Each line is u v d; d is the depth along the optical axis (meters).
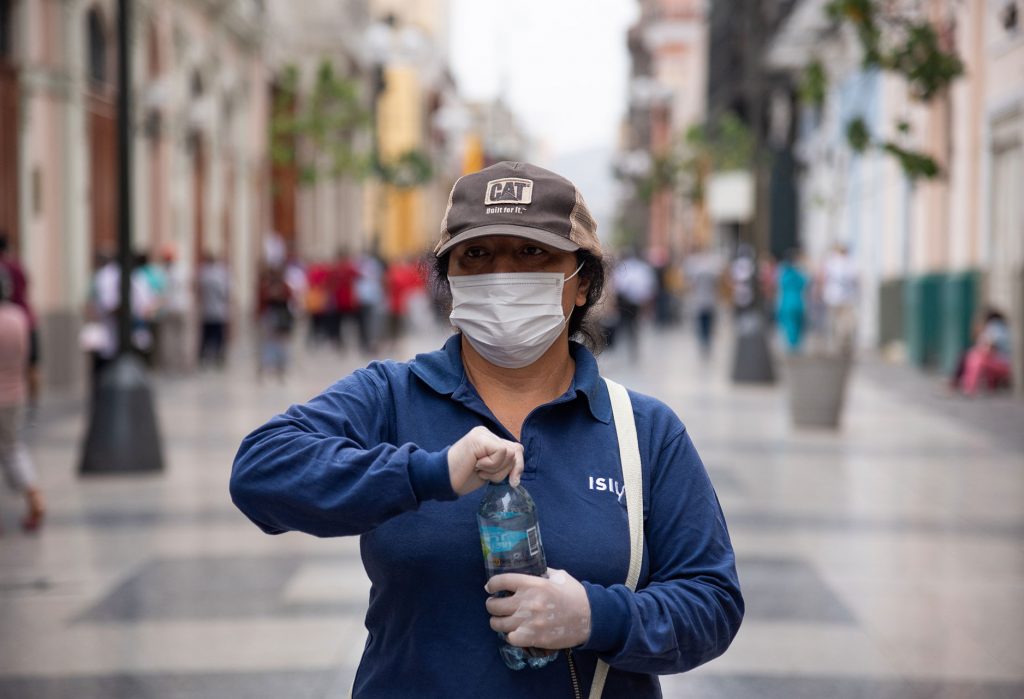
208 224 27.62
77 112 18.88
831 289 24.03
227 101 30.28
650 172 53.69
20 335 8.34
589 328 2.63
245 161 31.39
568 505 2.36
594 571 2.32
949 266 21.16
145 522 8.65
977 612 6.46
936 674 5.49
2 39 17.08
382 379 2.48
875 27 10.90
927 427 13.73
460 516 2.31
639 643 2.22
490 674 2.28
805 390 13.30
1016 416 14.77
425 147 77.00
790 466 11.02
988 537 8.24
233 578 7.09
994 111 18.02
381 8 75.81
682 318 42.66
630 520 2.38
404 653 2.32
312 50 40.12
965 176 19.42
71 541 8.08
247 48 31.67
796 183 37.47
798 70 33.06
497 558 2.20
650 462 2.46
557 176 2.42
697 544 2.42
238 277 30.61
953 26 12.05
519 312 2.34
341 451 2.24
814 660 5.66
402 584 2.32
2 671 5.50
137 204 22.23
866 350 26.17
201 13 26.91
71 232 18.73
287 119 35.66
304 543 8.00
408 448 2.21
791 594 6.78
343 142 35.34
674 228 65.12
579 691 2.30
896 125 11.34
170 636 6.00
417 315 35.47
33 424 13.95
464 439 2.17
